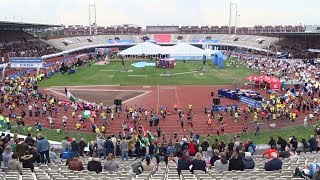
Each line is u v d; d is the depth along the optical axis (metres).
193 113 56.72
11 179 14.70
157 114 56.00
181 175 17.41
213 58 121.44
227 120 52.47
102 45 171.25
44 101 60.47
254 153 28.69
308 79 78.69
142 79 88.56
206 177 15.84
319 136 31.05
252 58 127.06
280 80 74.44
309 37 145.50
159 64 108.44
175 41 184.75
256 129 46.38
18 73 91.62
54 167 20.14
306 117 50.31
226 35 182.25
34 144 23.05
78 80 86.75
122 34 186.75
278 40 152.25
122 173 17.53
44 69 99.88
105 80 87.06
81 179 15.54
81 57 129.88
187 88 77.06
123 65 114.25
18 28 135.25
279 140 28.53
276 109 53.94
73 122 51.31
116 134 46.59
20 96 63.34
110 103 63.03
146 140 31.78
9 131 42.22
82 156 26.72
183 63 119.12
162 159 26.20
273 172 17.52
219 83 82.38
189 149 25.78
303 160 21.41
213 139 44.53
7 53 111.00
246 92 65.44
